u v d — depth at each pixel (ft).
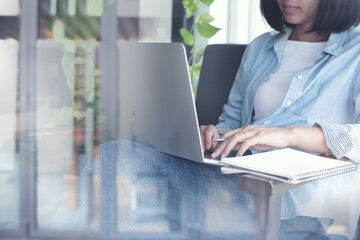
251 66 4.89
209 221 1.72
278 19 4.75
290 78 4.42
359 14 4.14
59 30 6.78
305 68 4.26
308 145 2.95
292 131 2.97
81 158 2.53
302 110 4.17
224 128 4.65
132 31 7.84
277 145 2.90
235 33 8.93
